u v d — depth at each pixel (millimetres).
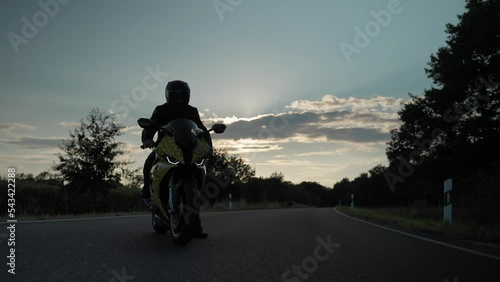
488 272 4648
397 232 9117
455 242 7465
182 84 6324
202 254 5199
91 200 18266
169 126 5871
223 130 6227
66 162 18281
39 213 15445
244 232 7734
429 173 26609
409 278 4250
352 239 7246
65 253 4965
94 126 18578
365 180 77375
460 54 21641
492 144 20516
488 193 19094
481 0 21281
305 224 10320
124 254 5043
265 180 53000
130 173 19188
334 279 4117
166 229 7094
